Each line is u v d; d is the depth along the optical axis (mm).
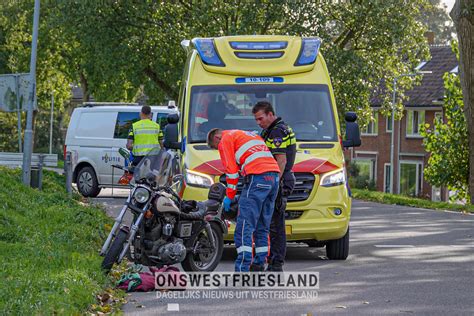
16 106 32406
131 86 76562
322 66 23875
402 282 18797
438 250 24734
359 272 20250
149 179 18047
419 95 107938
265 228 18000
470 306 16016
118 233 17859
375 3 66750
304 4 65562
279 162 18141
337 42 71188
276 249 18484
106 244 18000
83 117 43031
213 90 23188
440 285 18422
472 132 51094
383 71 73500
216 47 23812
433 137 59719
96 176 42406
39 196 28812
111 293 16547
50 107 115000
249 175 17672
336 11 67938
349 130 23078
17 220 22703
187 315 15039
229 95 23156
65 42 76062
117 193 46906
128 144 34375
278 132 18297
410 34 69562
